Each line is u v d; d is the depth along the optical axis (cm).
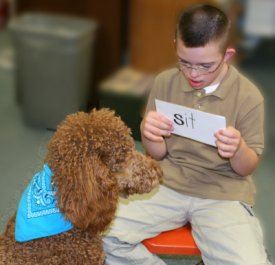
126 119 185
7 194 224
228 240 141
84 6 322
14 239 126
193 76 143
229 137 134
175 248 148
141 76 334
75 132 117
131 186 126
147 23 331
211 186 155
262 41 426
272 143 282
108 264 150
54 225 121
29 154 263
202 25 138
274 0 370
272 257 194
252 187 158
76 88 281
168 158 163
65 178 113
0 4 463
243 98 150
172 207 155
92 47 296
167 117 147
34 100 284
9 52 405
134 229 151
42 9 325
